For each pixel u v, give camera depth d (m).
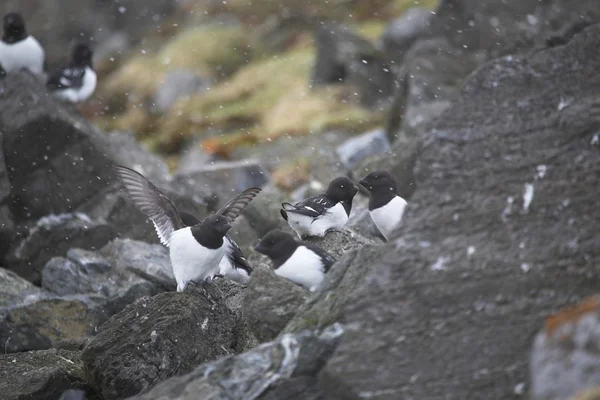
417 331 8.48
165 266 16.73
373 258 10.05
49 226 18.89
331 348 9.34
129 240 17.69
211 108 42.31
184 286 12.32
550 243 8.67
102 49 54.25
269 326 10.48
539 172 9.23
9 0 54.16
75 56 22.22
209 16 53.31
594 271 8.34
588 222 8.69
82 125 21.36
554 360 6.72
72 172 20.53
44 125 20.14
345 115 35.50
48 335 14.55
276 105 39.22
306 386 9.09
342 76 38.94
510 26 29.59
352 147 26.62
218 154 33.97
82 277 16.66
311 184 21.67
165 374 11.63
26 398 11.79
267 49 48.38
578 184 8.99
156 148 39.88
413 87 27.78
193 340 11.86
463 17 31.84
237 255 14.30
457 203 9.30
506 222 9.00
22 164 20.25
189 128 40.47
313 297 10.14
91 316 15.10
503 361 8.07
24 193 20.31
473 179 9.44
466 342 8.28
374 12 48.41
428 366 8.23
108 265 16.86
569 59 10.01
